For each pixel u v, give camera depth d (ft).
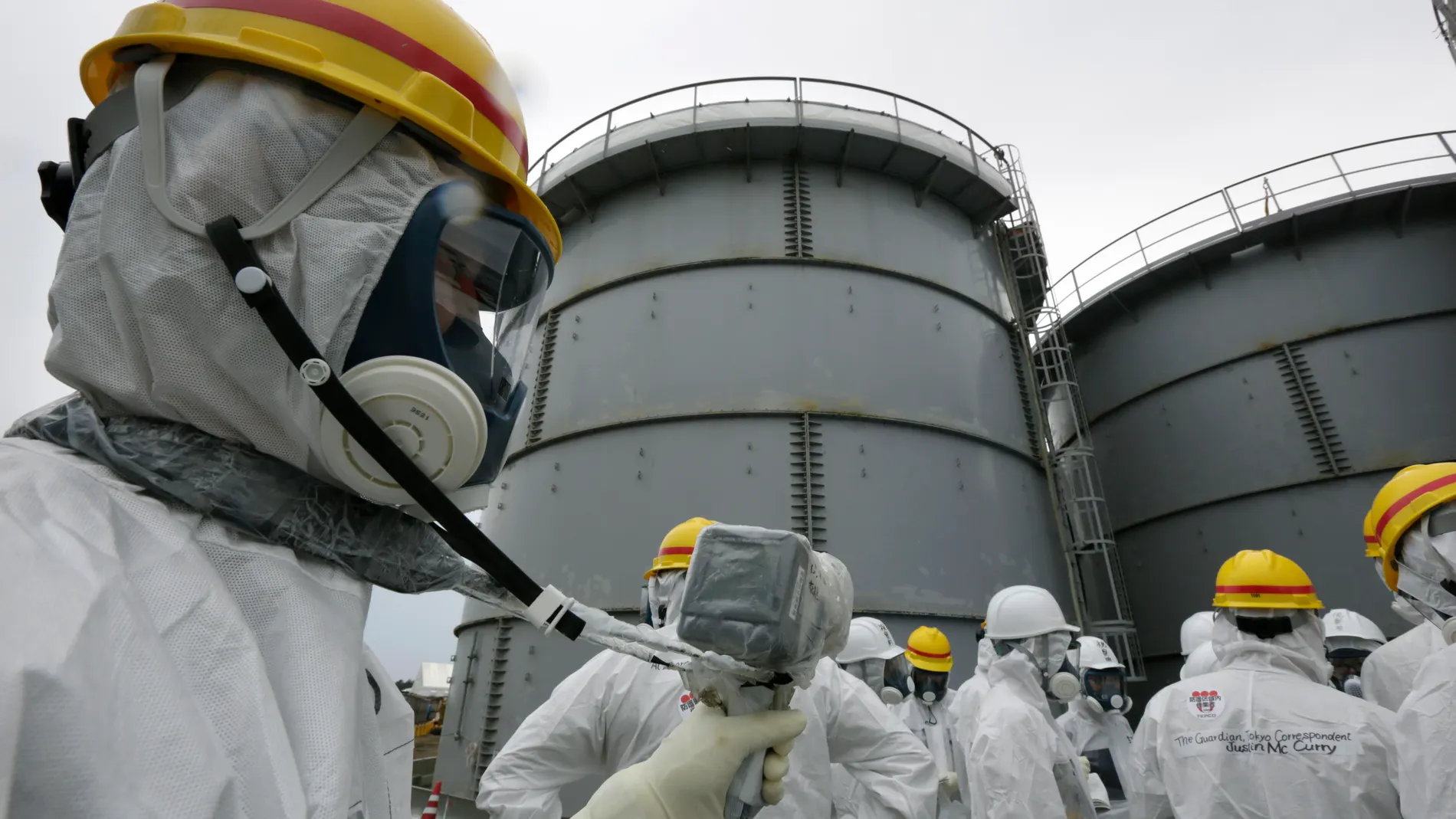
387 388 3.35
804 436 29.94
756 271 33.91
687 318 33.12
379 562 3.55
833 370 31.65
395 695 4.70
